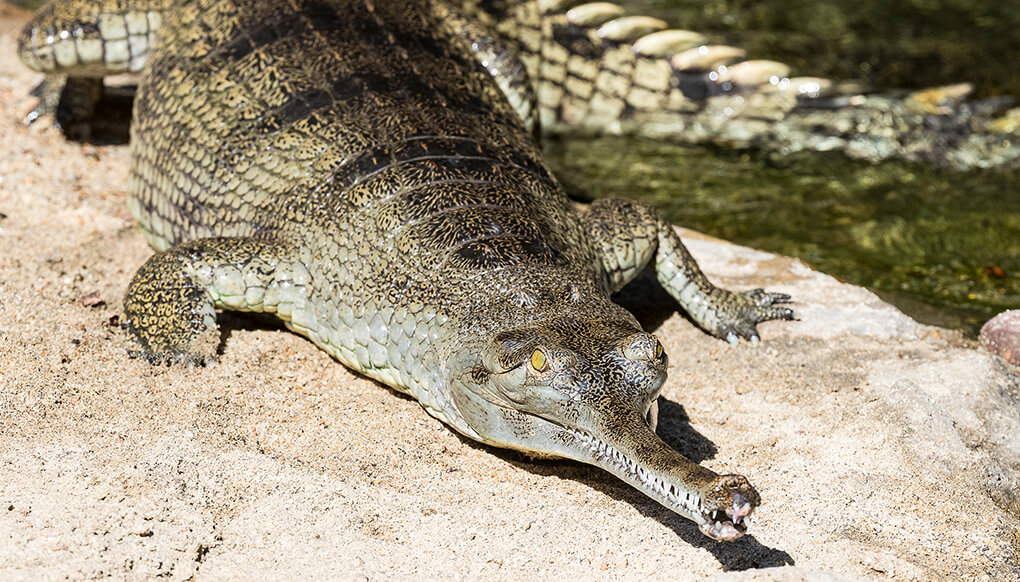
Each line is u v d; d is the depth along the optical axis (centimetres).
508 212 830
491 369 682
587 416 642
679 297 970
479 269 766
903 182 1303
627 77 1397
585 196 1261
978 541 691
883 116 1388
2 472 669
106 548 612
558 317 712
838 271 1123
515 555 652
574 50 1373
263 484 693
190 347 840
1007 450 809
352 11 1064
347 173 880
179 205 995
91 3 1181
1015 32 1734
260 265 868
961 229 1205
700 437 795
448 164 872
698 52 1391
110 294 951
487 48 1152
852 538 683
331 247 851
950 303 1065
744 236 1189
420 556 644
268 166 930
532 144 1004
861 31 1752
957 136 1370
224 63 1033
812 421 816
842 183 1305
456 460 752
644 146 1394
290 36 1028
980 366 893
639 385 655
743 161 1360
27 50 1182
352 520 668
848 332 961
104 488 665
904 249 1167
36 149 1219
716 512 560
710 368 907
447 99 976
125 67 1214
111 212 1100
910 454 775
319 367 862
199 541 632
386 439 771
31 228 1044
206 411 776
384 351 802
